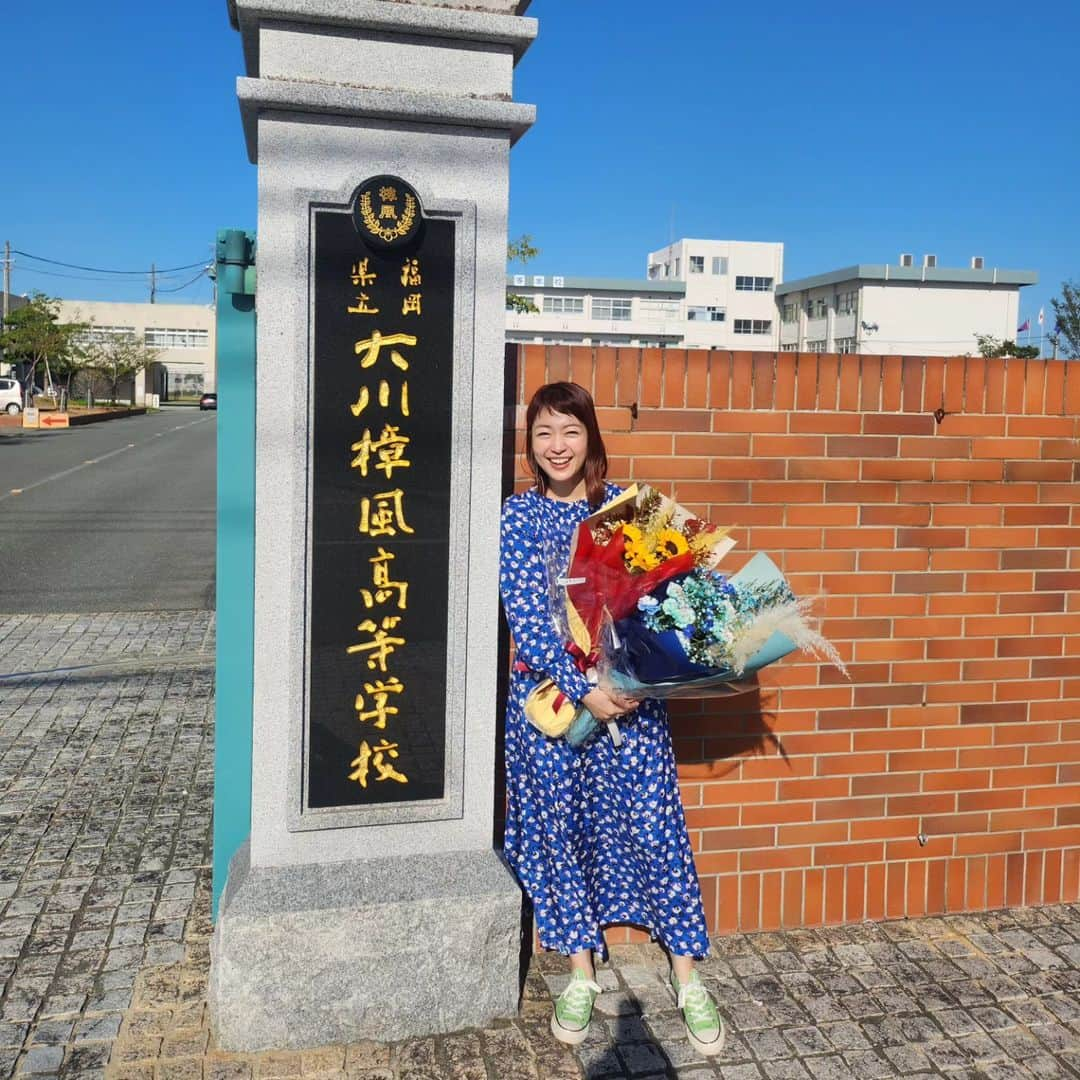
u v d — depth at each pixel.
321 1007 2.80
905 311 57.44
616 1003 3.10
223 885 3.20
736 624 2.68
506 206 2.83
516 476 3.28
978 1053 2.88
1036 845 3.74
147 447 27.16
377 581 2.84
